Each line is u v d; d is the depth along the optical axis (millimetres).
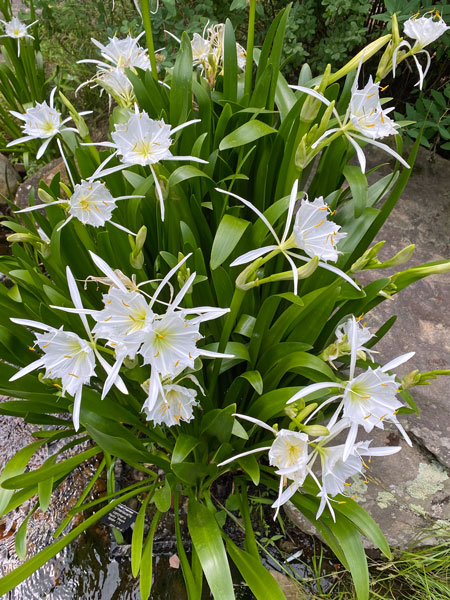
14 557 723
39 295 639
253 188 696
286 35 1023
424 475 714
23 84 1282
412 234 1015
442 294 926
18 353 643
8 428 884
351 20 1021
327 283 616
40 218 694
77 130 596
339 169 631
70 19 1317
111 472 674
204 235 645
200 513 567
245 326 596
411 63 1149
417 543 696
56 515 761
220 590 489
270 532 736
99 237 581
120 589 689
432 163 1111
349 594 681
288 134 616
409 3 841
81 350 433
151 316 393
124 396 683
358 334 501
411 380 524
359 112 469
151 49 635
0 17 1415
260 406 570
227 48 654
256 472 563
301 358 533
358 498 701
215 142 639
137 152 464
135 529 571
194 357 414
